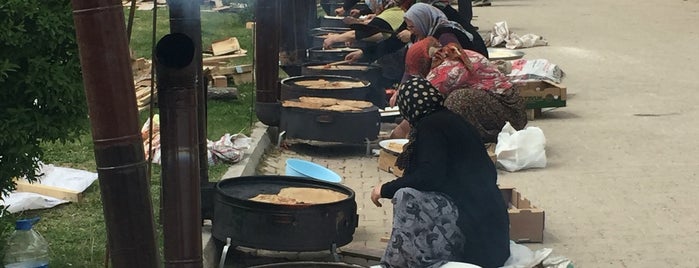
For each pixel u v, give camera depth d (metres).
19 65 4.45
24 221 4.82
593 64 14.91
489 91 8.24
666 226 6.65
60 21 4.40
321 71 10.34
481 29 20.22
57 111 4.60
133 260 3.17
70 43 4.52
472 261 4.93
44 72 4.41
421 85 5.01
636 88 12.58
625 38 18.48
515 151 8.22
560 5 26.39
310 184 6.14
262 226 5.43
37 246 4.88
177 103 3.83
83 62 3.00
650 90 12.43
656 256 6.01
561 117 10.65
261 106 8.93
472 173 4.93
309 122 8.64
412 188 4.89
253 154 8.32
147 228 3.17
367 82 9.88
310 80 9.95
